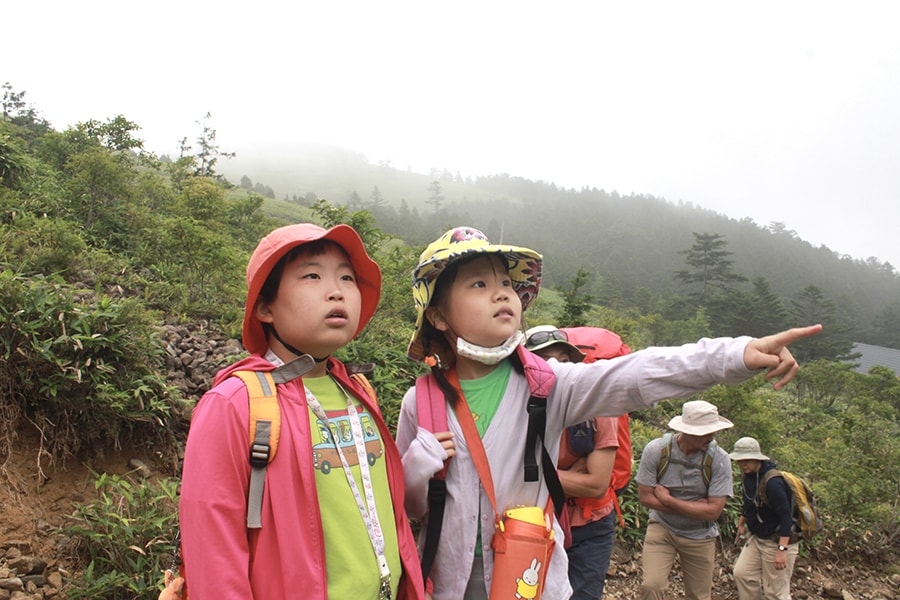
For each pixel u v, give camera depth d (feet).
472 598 5.51
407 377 16.56
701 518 12.83
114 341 11.41
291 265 4.93
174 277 20.85
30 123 69.26
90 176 24.95
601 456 8.04
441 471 5.67
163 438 11.67
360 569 4.51
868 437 24.31
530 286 6.48
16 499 9.62
